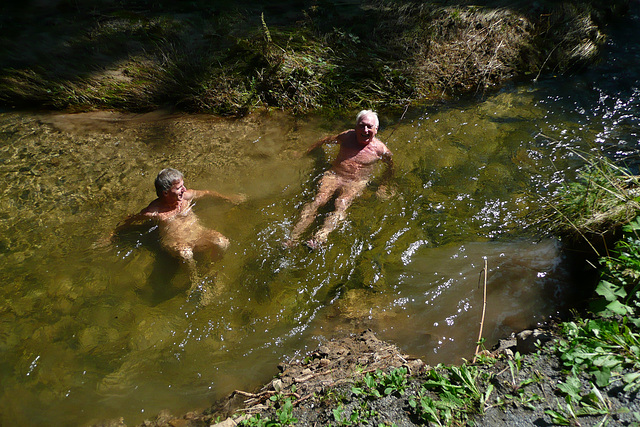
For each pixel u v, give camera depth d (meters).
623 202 3.99
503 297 4.04
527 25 8.95
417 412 2.78
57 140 6.39
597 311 3.24
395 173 5.61
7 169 5.77
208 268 4.34
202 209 5.00
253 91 7.40
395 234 4.76
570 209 4.38
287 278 4.30
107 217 5.03
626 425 2.48
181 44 8.46
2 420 3.22
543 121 6.66
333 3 9.98
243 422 2.92
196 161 5.95
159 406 3.33
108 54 8.18
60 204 5.21
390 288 4.23
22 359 3.62
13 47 8.12
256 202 5.16
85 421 3.23
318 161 5.88
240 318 3.96
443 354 3.61
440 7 9.52
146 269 4.34
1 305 4.04
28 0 9.80
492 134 6.42
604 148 5.89
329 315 4.02
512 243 4.59
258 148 6.24
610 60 8.34
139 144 6.34
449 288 4.18
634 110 6.79
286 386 3.31
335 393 3.06
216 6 9.77
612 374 2.76
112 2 9.95
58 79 7.51
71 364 3.60
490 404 2.74
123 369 3.58
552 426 2.56
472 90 7.78
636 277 3.30
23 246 4.64
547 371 2.90
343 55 8.19
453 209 5.07
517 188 5.33
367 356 3.51
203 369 3.59
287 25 9.09
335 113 7.17
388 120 6.94
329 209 5.04
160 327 3.87
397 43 8.56
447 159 5.90
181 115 7.12
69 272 4.33
